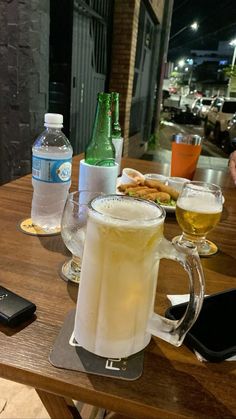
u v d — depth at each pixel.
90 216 0.42
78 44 3.33
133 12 4.19
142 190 1.04
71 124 3.45
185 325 0.42
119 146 1.29
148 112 7.55
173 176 1.29
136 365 0.44
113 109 1.23
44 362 0.44
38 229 0.83
